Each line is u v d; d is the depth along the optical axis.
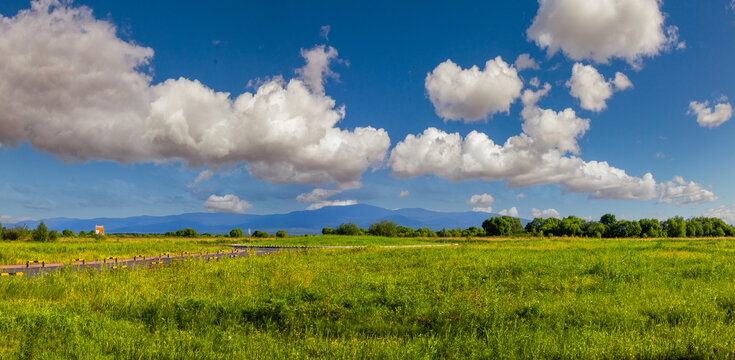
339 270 17.23
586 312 8.86
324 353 6.32
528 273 15.62
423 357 6.06
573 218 116.19
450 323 8.16
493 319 8.25
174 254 30.19
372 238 59.41
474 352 6.20
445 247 37.44
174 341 6.68
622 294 11.10
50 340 6.58
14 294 10.67
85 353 5.93
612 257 22.09
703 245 39.88
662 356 6.02
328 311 8.99
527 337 6.78
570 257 22.44
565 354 6.10
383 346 6.52
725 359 5.75
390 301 10.05
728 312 8.84
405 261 21.00
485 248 33.66
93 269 15.50
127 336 6.84
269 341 6.91
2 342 6.27
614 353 6.10
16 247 32.62
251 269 16.69
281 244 47.88
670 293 10.95
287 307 8.96
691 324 7.73
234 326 8.05
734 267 16.81
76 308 9.01
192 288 12.34
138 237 76.94
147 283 12.71
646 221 113.00
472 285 12.98
